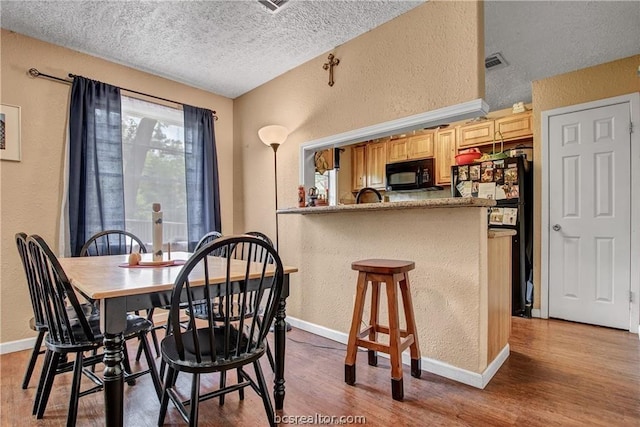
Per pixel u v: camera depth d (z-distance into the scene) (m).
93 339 1.47
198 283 1.37
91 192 2.80
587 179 3.17
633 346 2.56
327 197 4.85
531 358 2.33
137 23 2.49
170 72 3.29
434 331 2.13
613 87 3.06
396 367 1.80
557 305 3.30
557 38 2.72
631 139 2.97
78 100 2.79
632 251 2.95
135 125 3.20
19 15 2.37
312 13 2.39
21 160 2.59
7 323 2.51
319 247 2.88
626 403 1.75
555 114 3.34
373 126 2.55
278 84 3.38
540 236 3.39
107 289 1.22
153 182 3.30
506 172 3.47
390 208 2.15
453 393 1.86
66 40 2.70
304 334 2.88
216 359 1.32
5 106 2.52
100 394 1.86
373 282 2.14
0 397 1.82
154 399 1.83
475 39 2.08
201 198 3.56
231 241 1.29
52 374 1.61
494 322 2.16
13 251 2.54
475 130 4.21
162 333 2.94
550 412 1.67
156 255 1.94
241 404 1.77
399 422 1.60
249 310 2.18
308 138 3.07
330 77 2.88
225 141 3.90
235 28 2.57
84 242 2.76
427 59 2.28
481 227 1.96
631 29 2.58
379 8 2.35
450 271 2.07
